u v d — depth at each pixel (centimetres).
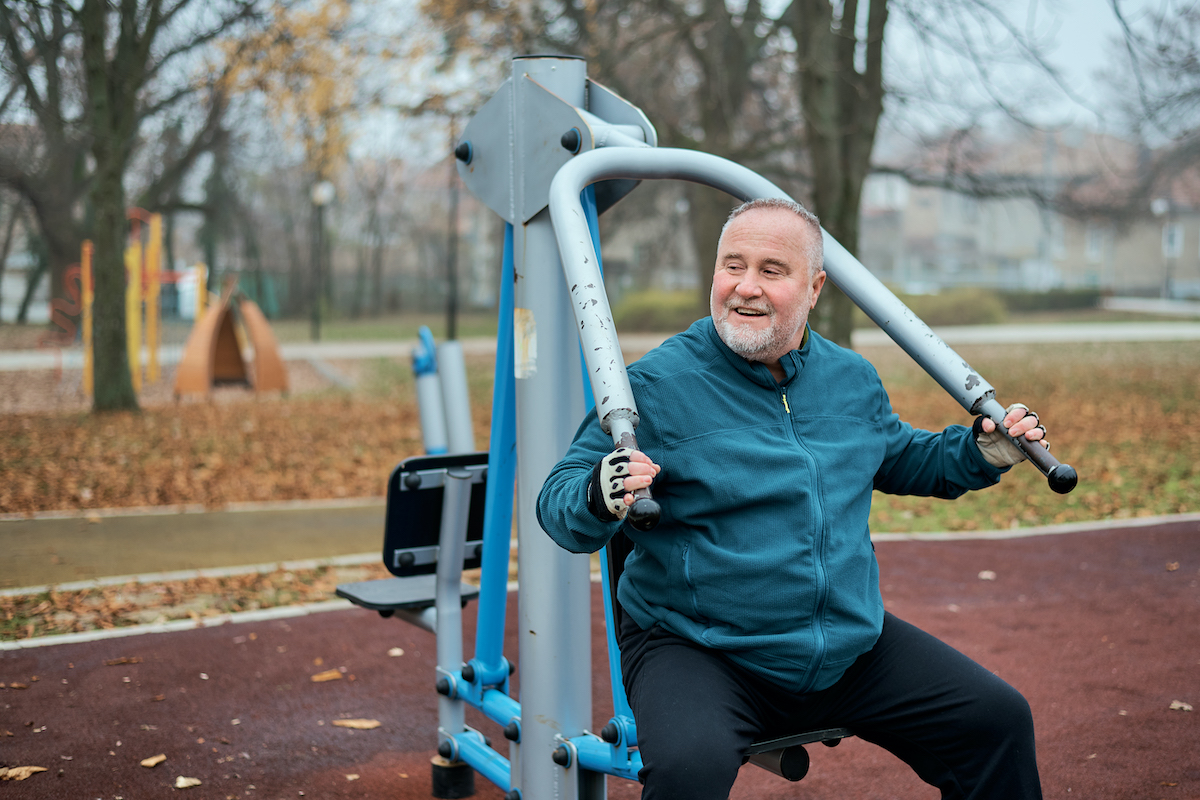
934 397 1508
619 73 1404
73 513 719
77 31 1155
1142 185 1944
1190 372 1805
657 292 3578
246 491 820
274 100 1465
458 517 275
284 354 2416
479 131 239
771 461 184
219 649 423
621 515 156
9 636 435
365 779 300
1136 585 521
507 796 243
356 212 4597
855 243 1109
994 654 416
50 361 2142
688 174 219
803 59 1098
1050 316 4162
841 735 192
